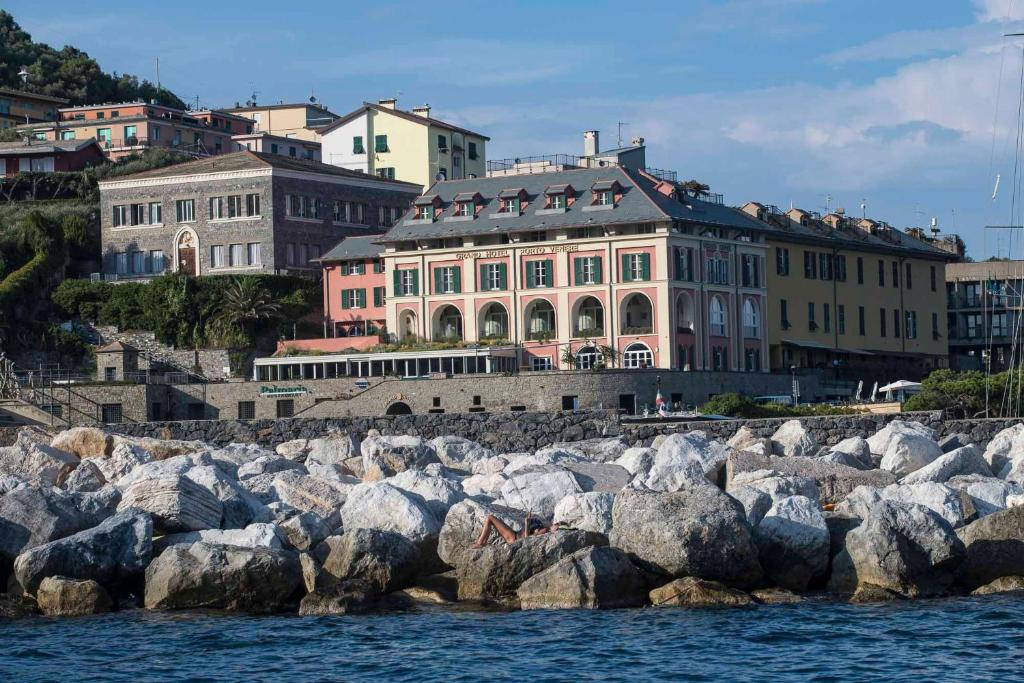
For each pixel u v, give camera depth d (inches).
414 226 6181.1
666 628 1770.4
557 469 2279.8
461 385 5172.2
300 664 1681.8
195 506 2076.8
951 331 7824.8
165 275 6304.1
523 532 1984.5
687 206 5949.8
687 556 1875.0
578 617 1824.6
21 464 2691.9
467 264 6028.5
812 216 6963.6
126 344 5698.8
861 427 3117.6
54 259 6466.5
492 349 5733.3
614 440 3036.4
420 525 2010.3
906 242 7411.4
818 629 1753.2
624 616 1824.6
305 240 6560.0
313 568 1939.0
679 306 5802.2
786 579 1926.7
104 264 6697.8
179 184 6589.6
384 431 3501.5
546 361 5846.5
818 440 3117.6
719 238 5999.0
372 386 5290.4
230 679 1640.0
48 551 1946.4
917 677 1585.9
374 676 1636.3
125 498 2087.8
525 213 5969.5
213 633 1808.6
